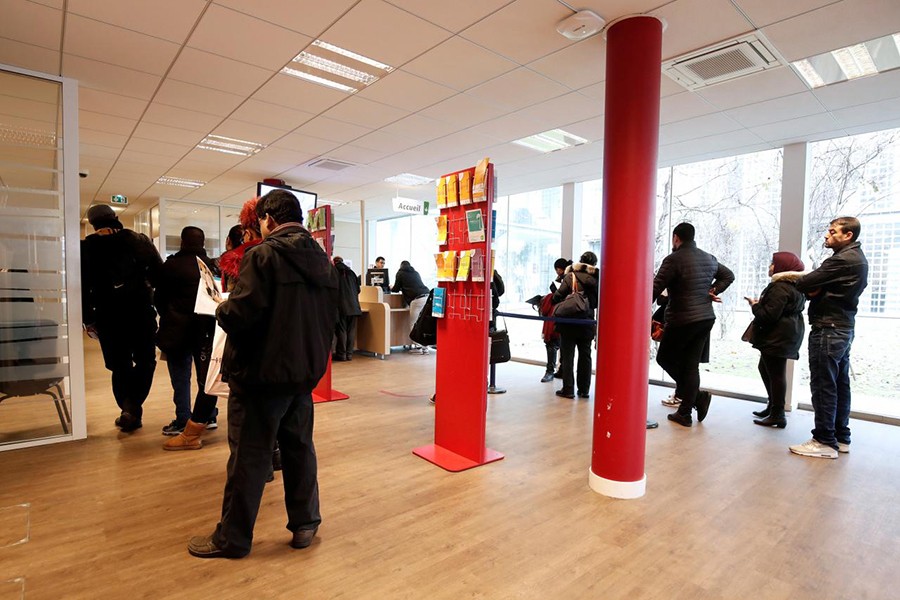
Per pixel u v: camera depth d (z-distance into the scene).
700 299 3.81
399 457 3.09
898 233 4.41
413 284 7.35
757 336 3.96
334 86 3.70
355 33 2.89
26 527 2.09
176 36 2.93
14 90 3.26
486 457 3.05
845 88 3.49
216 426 3.54
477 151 5.52
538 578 1.85
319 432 3.56
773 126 4.31
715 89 3.54
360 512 2.35
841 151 4.72
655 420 4.08
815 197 4.90
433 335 3.79
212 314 2.38
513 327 8.27
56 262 3.22
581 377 4.71
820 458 3.22
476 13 2.65
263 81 3.62
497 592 1.76
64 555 1.92
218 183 7.59
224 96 3.91
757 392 5.05
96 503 2.37
